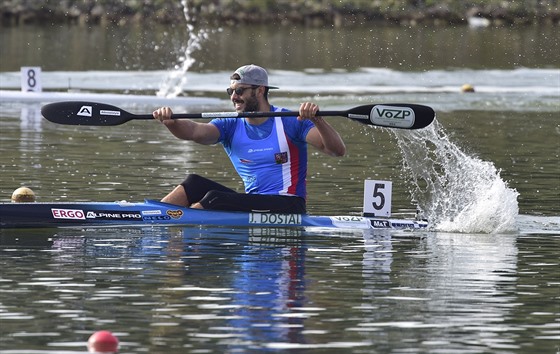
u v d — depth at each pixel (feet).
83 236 125.80
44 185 158.40
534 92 308.19
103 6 499.51
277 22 485.97
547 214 144.97
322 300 99.66
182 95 295.69
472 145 210.79
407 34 435.12
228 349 85.25
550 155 199.11
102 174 170.19
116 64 355.97
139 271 109.50
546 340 88.58
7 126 230.07
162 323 91.66
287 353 84.53
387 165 185.47
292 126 135.54
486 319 94.22
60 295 100.07
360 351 85.20
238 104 135.44
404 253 120.57
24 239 123.54
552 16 466.29
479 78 334.44
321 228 134.10
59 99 276.62
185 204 134.72
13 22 486.38
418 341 87.92
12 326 90.33
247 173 136.67
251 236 127.85
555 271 112.37
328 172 177.27
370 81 326.65
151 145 206.80
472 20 467.52
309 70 347.15
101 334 84.79
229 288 103.40
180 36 436.76
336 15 485.15
